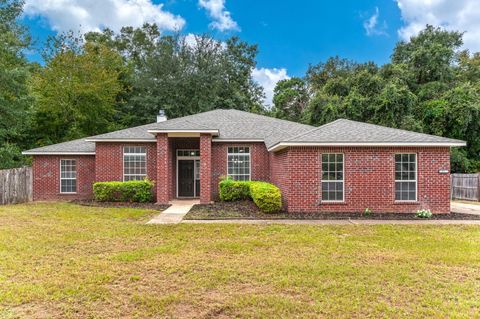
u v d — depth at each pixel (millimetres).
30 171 18125
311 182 12844
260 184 14586
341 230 9625
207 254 7152
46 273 5906
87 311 4484
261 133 18016
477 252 7293
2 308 4535
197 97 34500
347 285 5383
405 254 7133
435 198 12797
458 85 27312
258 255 7078
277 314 4402
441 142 12523
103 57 31875
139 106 34156
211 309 4547
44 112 27609
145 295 4988
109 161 17375
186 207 14430
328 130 13656
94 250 7445
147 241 8297
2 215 12094
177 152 19062
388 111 24484
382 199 12797
